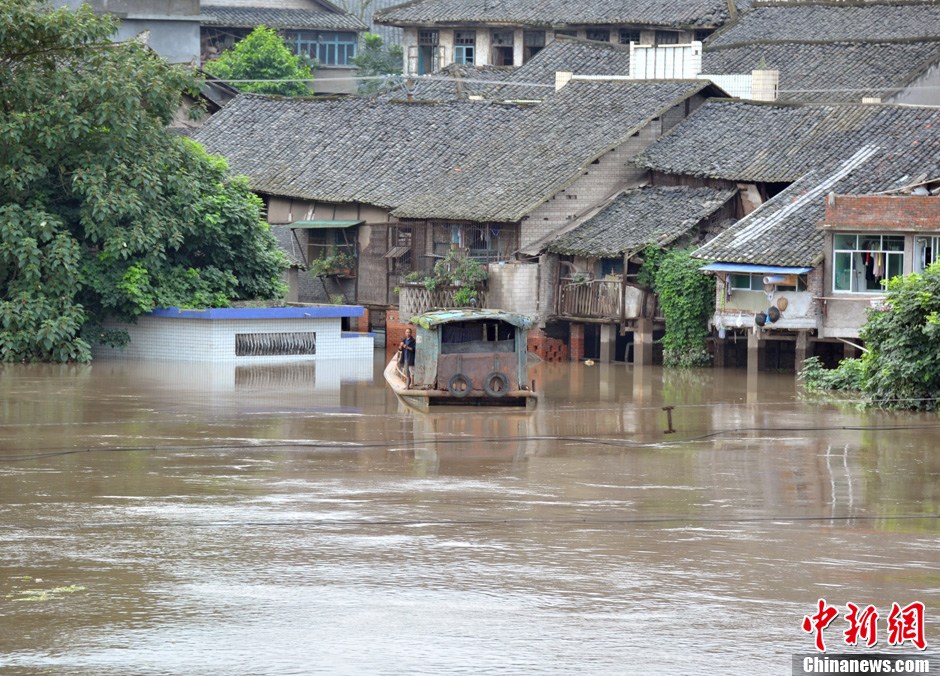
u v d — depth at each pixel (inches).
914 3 5196.9
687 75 4539.9
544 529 1505.9
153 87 3363.7
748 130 3941.9
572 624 1141.7
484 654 1067.3
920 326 2650.1
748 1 5846.5
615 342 3816.4
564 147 4089.6
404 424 2421.3
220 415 2484.0
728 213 3814.0
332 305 3907.5
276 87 6028.5
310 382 3085.6
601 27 5910.4
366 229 4291.3
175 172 3467.0
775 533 1507.1
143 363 3398.1
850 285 3280.0
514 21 6003.9
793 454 2102.6
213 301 3540.8
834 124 3826.3
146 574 1288.1
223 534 1459.2
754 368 3405.5
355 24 6732.3
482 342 2773.1
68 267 3292.3
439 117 4539.9
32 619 1144.8
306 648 1079.0
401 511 1599.4
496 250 3996.1
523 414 2605.8
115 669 1031.6
